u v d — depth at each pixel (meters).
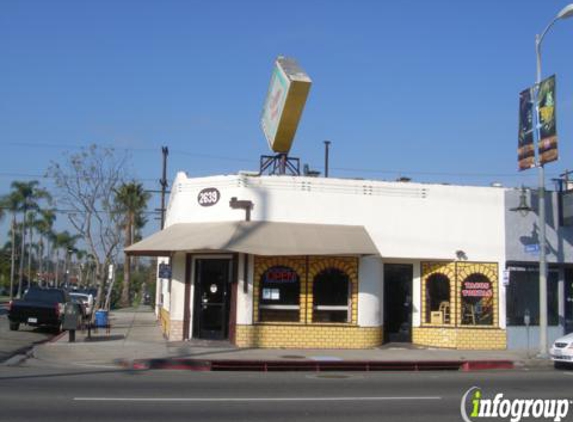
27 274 91.81
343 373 16.34
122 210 33.81
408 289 22.25
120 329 28.27
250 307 20.52
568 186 25.59
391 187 21.89
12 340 23.62
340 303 21.03
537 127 20.20
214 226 21.08
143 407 10.41
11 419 9.26
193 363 16.88
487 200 22.33
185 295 21.61
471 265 21.97
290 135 23.73
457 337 21.44
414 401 11.54
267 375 15.41
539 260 21.72
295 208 21.33
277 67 24.20
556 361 18.14
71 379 13.66
